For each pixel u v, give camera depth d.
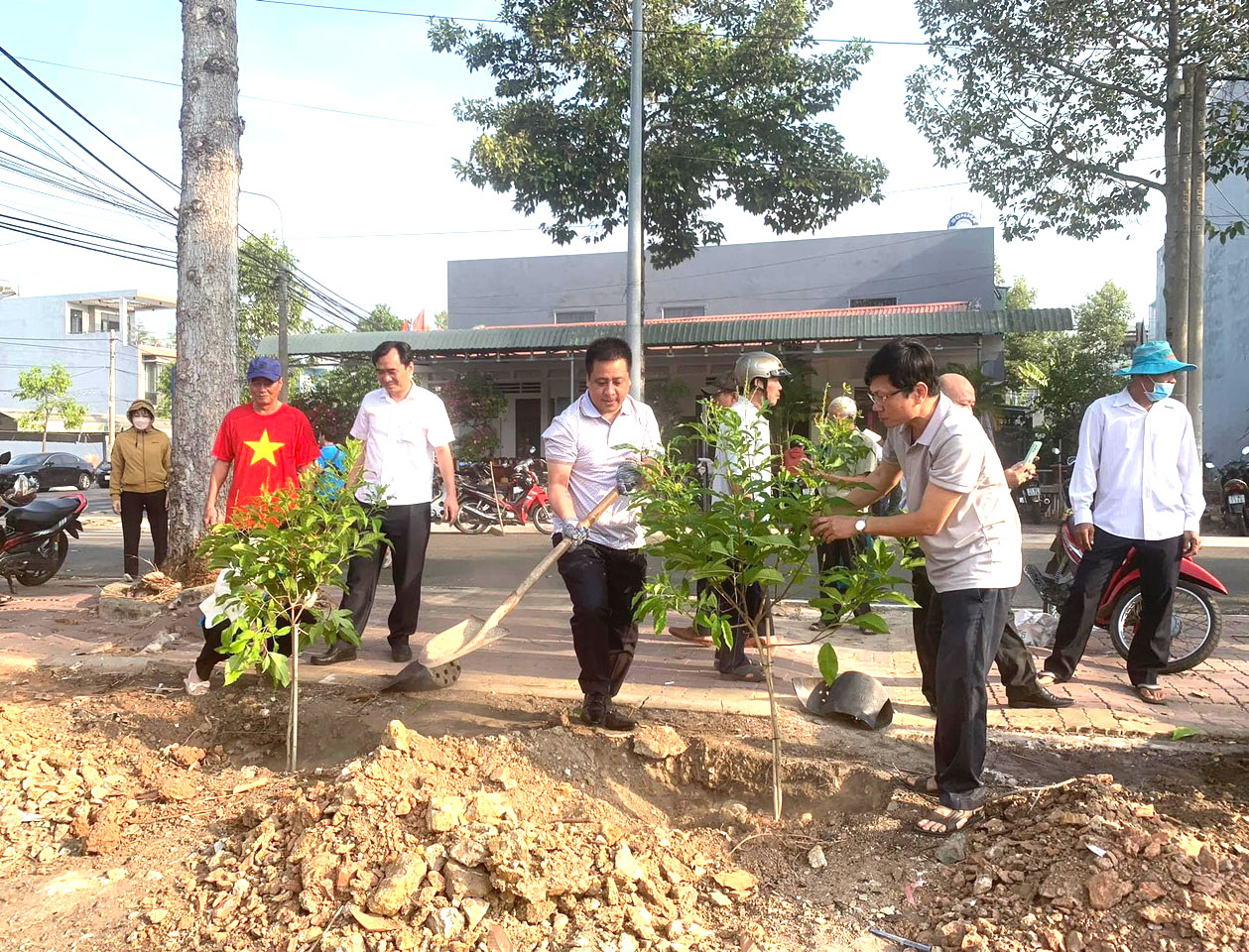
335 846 2.80
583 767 3.66
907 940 2.58
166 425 40.44
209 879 2.85
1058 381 18.89
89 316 41.03
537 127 15.16
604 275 24.66
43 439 34.25
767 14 14.86
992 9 12.83
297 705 4.04
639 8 12.89
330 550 3.88
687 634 5.87
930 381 3.23
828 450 3.27
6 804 3.48
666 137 15.52
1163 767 3.76
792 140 15.17
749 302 23.66
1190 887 2.54
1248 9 11.74
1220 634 5.57
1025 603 7.61
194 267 6.79
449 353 19.59
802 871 3.01
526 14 14.97
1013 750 3.93
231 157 6.92
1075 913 2.53
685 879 2.93
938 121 13.95
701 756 3.77
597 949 2.51
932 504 3.18
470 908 2.58
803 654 5.50
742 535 3.11
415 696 4.53
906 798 3.40
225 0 6.91
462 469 16.19
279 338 20.12
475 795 3.04
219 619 4.07
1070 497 4.78
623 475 3.89
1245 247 20.53
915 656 5.50
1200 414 12.95
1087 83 13.01
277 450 5.21
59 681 5.00
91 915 2.77
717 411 3.29
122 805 3.46
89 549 12.52
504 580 8.85
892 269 22.62
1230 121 13.02
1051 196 14.04
